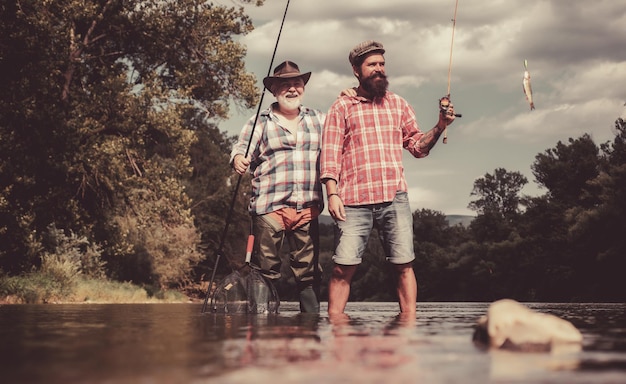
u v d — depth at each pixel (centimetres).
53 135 1683
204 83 2212
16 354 171
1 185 1584
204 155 4041
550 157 5250
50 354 171
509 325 194
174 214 2078
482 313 484
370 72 481
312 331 255
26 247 1630
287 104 547
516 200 7581
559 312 487
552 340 189
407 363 151
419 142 483
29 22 1612
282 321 340
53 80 1744
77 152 1778
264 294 493
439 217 8319
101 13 2056
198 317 412
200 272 3722
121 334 241
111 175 1898
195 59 2247
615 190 4272
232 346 191
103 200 2017
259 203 547
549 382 122
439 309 668
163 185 1991
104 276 2139
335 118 486
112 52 2284
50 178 1773
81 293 1708
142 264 2689
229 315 454
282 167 547
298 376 130
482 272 5722
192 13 2178
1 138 1564
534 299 4916
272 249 541
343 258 477
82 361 156
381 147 481
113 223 2127
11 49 1584
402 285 485
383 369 141
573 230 4331
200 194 3778
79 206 1983
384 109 487
